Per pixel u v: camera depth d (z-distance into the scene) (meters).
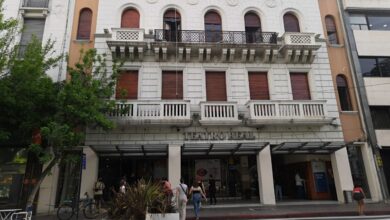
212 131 15.26
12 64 11.66
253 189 16.55
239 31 17.17
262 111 15.25
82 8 16.94
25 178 13.58
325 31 18.19
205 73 16.52
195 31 16.83
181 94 16.02
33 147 11.10
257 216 11.02
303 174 17.25
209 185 15.91
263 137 15.49
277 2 18.31
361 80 17.05
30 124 11.80
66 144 11.38
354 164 16.14
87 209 12.12
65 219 11.70
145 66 16.08
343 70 17.50
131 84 15.89
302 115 15.41
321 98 16.61
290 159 18.25
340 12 18.48
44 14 16.22
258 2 18.17
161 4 17.41
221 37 16.92
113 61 14.20
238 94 16.19
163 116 14.58
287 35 16.77
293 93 16.75
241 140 15.28
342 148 15.74
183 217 10.00
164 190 9.13
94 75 13.42
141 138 14.85
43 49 14.19
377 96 16.91
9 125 12.44
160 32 16.58
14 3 16.14
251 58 16.64
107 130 13.33
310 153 16.44
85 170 14.06
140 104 14.72
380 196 15.29
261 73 16.92
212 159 16.84
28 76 11.43
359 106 16.73
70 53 15.91
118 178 15.67
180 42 15.84
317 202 15.05
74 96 11.40
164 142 14.86
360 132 16.38
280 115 15.27
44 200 13.45
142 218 7.45
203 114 15.04
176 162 14.52
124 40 15.56
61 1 16.77
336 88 17.08
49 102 11.97
